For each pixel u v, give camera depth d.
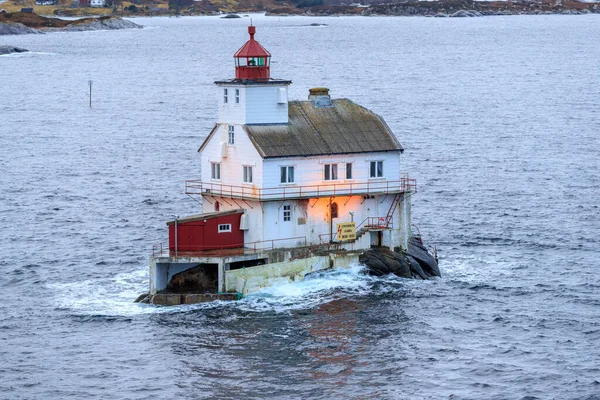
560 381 195.75
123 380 197.62
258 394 190.25
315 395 189.62
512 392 190.88
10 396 190.50
